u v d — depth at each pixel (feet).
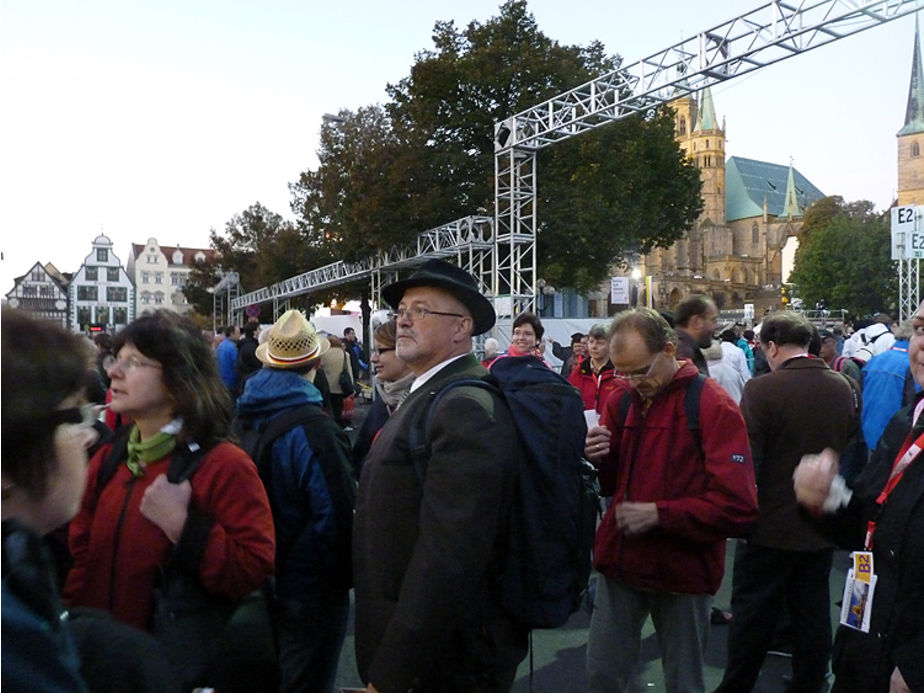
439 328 7.03
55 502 3.44
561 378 7.14
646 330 9.19
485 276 85.35
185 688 6.33
